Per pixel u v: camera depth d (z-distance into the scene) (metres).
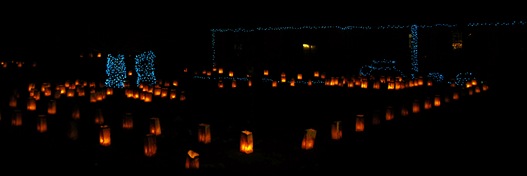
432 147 7.43
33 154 6.87
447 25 17.92
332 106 12.32
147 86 14.26
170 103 12.61
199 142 7.74
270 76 21.83
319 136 8.35
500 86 16.50
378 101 13.26
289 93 15.34
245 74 22.41
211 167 6.29
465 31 18.64
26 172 5.93
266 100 13.56
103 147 7.40
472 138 8.10
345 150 7.25
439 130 8.85
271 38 23.31
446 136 8.29
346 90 16.06
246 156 6.90
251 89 16.56
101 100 12.91
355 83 17.56
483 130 8.83
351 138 8.15
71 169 6.14
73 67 20.17
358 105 12.48
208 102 12.99
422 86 16.97
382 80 18.47
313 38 22.22
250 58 23.75
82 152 7.05
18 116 8.86
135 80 17.31
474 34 18.47
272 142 7.86
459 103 12.70
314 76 20.92
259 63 23.50
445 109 11.59
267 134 8.55
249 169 6.20
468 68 18.52
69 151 7.10
